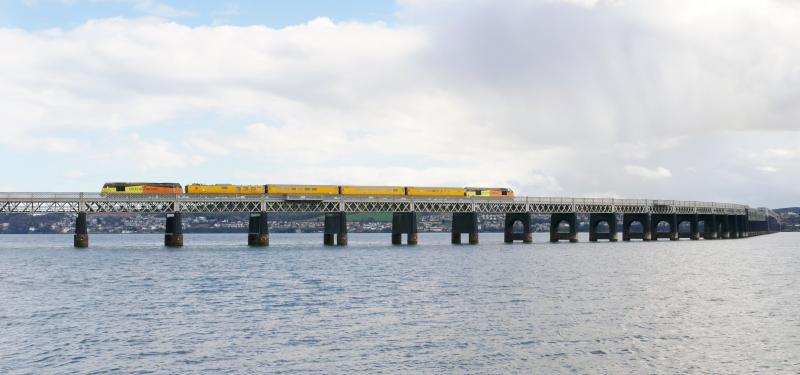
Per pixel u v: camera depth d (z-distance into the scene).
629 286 81.44
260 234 181.12
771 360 42.94
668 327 53.16
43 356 44.28
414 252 160.25
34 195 149.75
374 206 185.38
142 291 77.81
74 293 76.31
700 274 98.56
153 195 160.75
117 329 53.22
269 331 51.97
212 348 46.25
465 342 47.75
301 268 110.19
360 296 72.25
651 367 41.38
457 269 107.50
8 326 54.75
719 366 41.62
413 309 62.53
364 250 169.88
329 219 195.38
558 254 151.12
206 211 168.75
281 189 173.38
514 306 64.19
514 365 41.81
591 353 44.66
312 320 56.75
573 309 62.19
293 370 40.72
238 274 99.31
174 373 40.25
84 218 165.75
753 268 110.75
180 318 58.25
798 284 84.56
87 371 40.69
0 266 117.56
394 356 43.91
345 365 41.78
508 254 150.75
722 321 55.94
